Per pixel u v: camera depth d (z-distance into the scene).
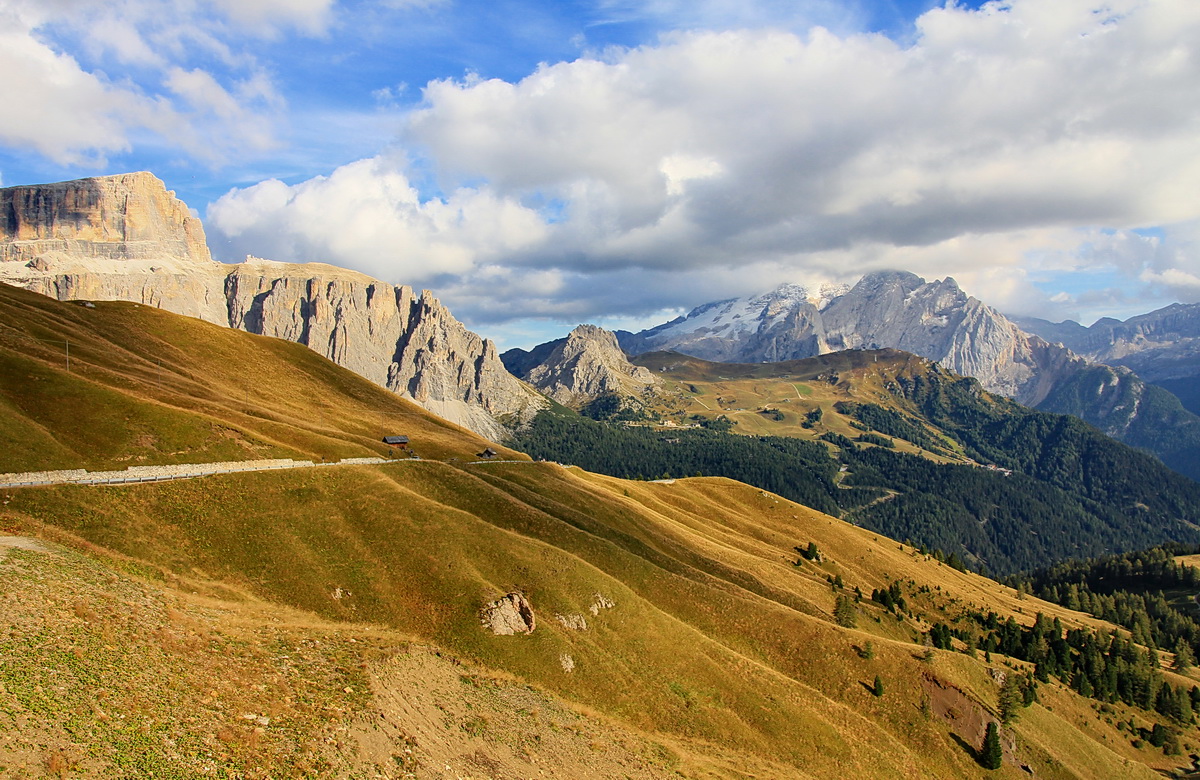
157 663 48.81
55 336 142.00
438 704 62.72
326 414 177.62
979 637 193.38
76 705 40.16
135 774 36.78
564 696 82.69
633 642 99.12
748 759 86.25
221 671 51.56
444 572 95.38
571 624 95.62
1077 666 178.50
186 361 171.12
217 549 84.88
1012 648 186.00
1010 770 110.31
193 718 43.94
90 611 51.41
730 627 118.56
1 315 140.25
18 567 54.69
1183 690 171.88
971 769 106.88
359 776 45.59
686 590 122.88
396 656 67.00
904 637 164.12
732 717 93.81
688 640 105.00
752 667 105.75
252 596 79.12
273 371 192.38
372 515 102.56
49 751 35.44
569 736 69.81
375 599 88.00
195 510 89.50
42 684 40.66
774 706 98.94
